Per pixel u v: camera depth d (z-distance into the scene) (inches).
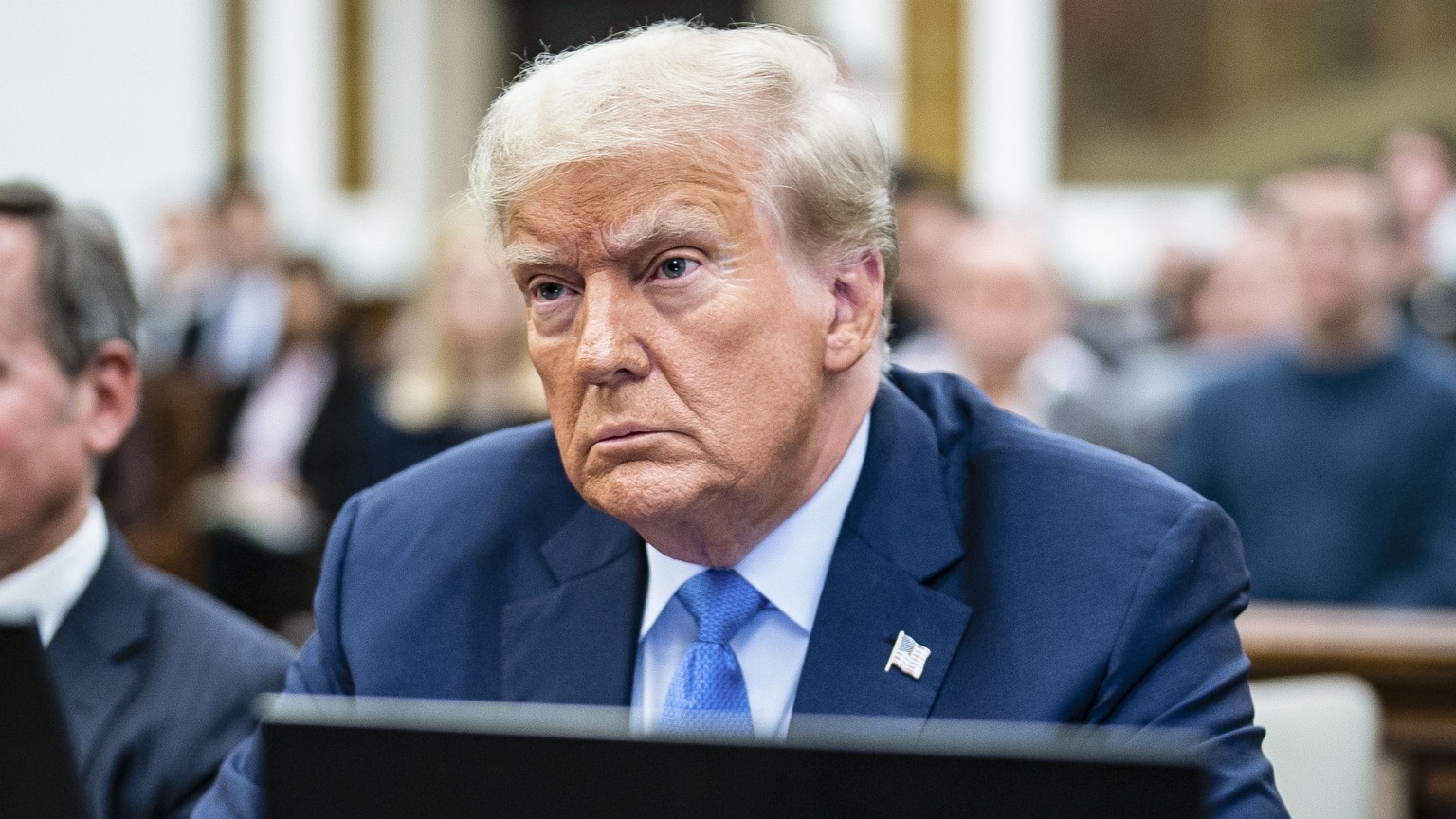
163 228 855.7
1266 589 403.9
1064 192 967.6
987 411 173.2
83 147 1016.9
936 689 151.6
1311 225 403.2
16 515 191.0
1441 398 397.1
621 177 138.3
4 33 1008.9
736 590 157.6
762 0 1049.5
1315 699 215.9
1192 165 962.1
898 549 158.2
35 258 193.2
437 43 1121.4
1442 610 384.2
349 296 921.5
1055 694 147.5
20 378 190.4
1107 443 446.3
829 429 155.0
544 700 161.0
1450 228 772.0
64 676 189.6
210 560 538.6
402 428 464.8
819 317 146.6
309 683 170.9
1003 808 99.3
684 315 140.1
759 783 101.3
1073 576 152.5
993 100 962.7
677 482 141.4
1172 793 97.9
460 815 104.1
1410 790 259.8
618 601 163.8
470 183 152.8
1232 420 412.8
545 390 146.7
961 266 449.1
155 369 744.3
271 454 636.1
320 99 1075.3
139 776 186.1
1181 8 959.6
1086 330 614.5
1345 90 951.0
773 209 142.1
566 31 1148.5
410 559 172.9
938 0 962.7
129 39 1024.9
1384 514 395.9
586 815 102.7
